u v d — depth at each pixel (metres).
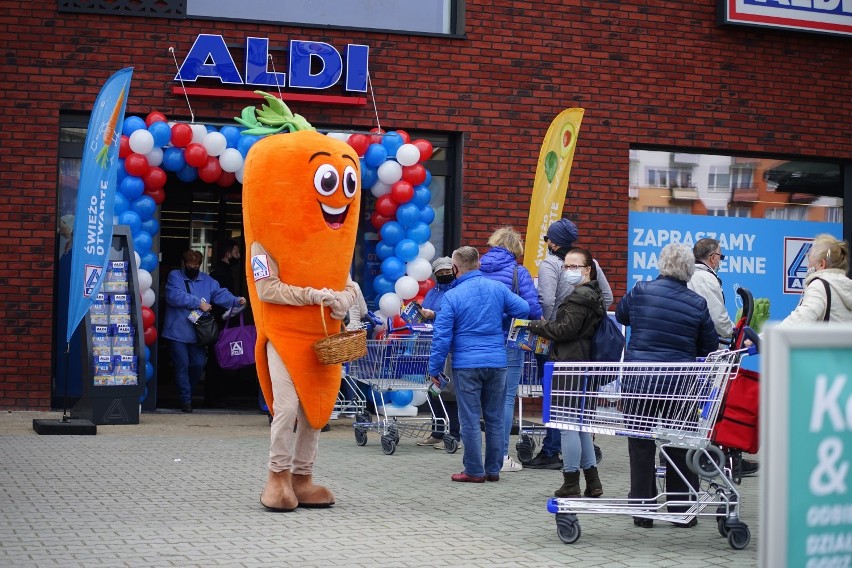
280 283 7.86
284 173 7.89
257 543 6.73
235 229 14.30
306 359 7.89
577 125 12.12
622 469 10.45
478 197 14.13
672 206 14.98
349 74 13.56
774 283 15.36
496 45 14.20
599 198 14.54
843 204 15.60
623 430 7.18
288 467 7.89
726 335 9.61
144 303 12.73
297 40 13.52
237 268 14.48
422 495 8.72
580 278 8.55
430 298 11.52
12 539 6.64
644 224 14.86
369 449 11.38
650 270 14.87
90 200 11.13
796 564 3.42
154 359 13.12
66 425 11.39
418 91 13.95
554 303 10.40
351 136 13.02
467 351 9.33
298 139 7.99
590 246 14.52
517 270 10.09
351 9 13.92
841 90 15.47
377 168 13.13
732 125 15.04
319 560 6.31
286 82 13.44
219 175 12.80
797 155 15.36
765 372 3.43
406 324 12.20
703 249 9.72
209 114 13.33
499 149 14.20
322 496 8.05
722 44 14.98
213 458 10.21
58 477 8.92
